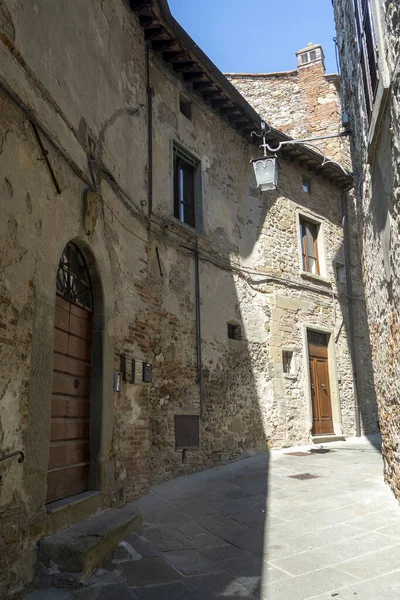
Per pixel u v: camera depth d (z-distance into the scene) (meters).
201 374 9.16
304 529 5.44
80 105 5.75
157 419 8.05
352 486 7.13
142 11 8.27
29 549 4.00
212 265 10.09
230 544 5.07
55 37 5.21
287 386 11.38
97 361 5.88
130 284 7.02
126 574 4.29
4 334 3.84
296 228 12.80
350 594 3.89
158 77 9.32
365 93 6.44
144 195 8.05
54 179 4.77
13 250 4.02
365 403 13.73
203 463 8.83
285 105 16.78
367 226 7.14
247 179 11.80
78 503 4.97
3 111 3.99
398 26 4.39
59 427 5.05
